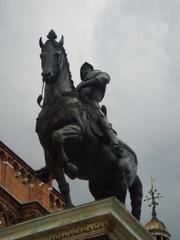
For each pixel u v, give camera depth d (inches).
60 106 575.8
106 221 509.0
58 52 591.5
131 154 609.3
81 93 599.8
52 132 572.4
